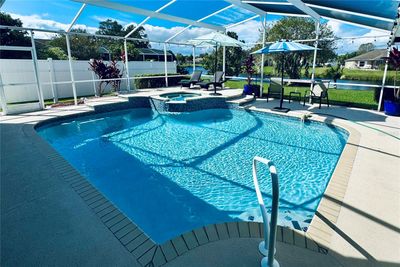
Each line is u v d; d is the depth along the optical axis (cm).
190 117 970
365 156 481
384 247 245
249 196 417
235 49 1809
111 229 274
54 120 823
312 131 758
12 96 1165
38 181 386
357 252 238
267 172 502
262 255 232
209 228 271
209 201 404
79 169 521
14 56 1462
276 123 855
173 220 359
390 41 725
